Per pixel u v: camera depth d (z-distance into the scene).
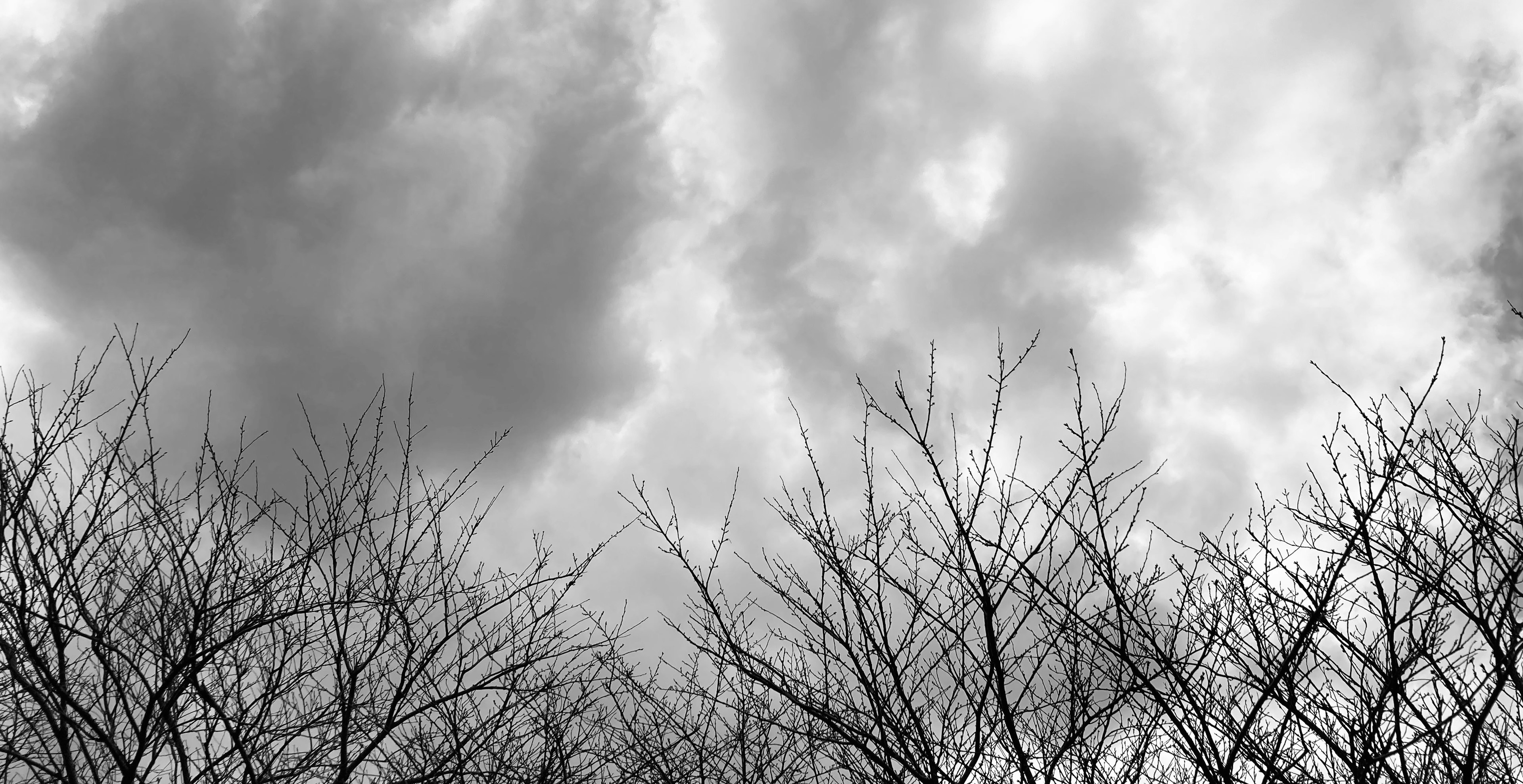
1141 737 5.01
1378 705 4.20
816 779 6.18
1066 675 5.14
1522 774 4.35
